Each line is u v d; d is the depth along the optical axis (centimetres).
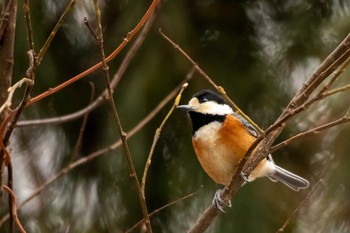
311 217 1147
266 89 1201
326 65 657
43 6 1160
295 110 593
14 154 1221
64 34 1219
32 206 1179
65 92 1227
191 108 870
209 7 1273
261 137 629
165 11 1205
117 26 1195
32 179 1209
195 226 738
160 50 1187
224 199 726
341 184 1095
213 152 852
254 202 1153
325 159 1144
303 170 1177
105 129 1196
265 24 1288
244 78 1210
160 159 1205
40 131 1226
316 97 575
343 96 1077
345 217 1088
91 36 1223
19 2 1114
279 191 1170
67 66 1235
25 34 1118
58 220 1167
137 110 1155
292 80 1220
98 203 1198
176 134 1220
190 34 1216
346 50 641
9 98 534
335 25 1189
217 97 873
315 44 1217
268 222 1144
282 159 1196
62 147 1232
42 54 570
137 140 1166
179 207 1185
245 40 1259
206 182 1184
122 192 1192
